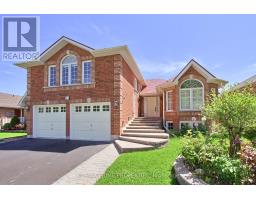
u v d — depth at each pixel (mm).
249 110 7160
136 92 22109
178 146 11562
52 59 16828
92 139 15164
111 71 14797
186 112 18344
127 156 9477
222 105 7520
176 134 16250
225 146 7203
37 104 17047
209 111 8094
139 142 12102
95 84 15172
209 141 7293
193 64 18297
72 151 11031
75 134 15672
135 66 18297
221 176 5348
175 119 18797
